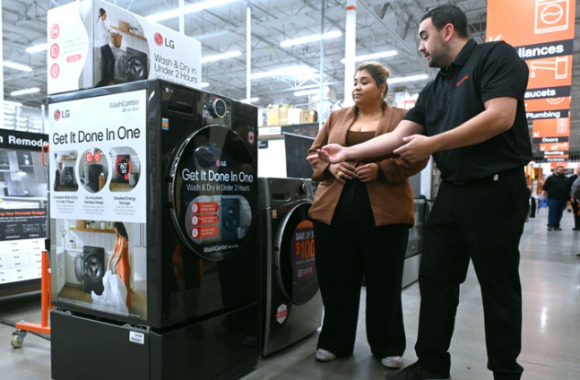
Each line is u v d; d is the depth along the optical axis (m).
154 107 1.43
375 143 1.68
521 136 1.43
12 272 2.83
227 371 1.74
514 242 1.42
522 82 1.34
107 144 1.54
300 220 2.20
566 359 2.02
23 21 9.41
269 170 3.08
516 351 1.45
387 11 8.66
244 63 13.23
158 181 1.43
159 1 8.13
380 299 1.90
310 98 6.27
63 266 1.70
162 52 1.91
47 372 1.86
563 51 4.60
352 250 1.92
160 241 1.43
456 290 1.64
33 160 3.36
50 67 1.72
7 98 16.78
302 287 2.24
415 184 4.14
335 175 1.87
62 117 1.67
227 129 1.71
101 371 1.58
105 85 1.65
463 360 1.99
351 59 6.17
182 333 1.51
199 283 1.59
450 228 1.56
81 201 1.63
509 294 1.44
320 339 2.04
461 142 1.34
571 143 27.88
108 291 1.56
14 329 2.46
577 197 6.22
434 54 1.54
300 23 9.77
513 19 4.84
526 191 1.45
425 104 1.66
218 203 1.67
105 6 1.65
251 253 1.89
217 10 9.06
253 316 1.90
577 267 4.54
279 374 1.84
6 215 2.88
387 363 1.90
